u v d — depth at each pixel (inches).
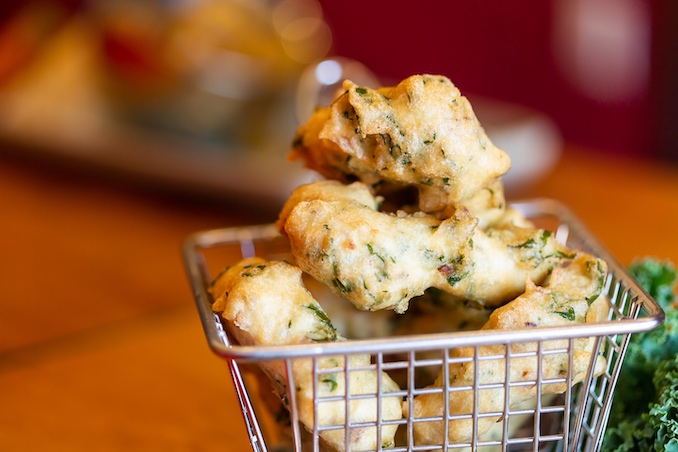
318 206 14.0
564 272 14.5
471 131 14.2
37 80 32.5
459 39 46.0
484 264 14.3
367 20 46.9
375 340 13.0
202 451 16.8
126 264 23.4
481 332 13.1
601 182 28.4
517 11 44.1
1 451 16.7
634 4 41.4
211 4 31.5
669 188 27.8
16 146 29.2
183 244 16.2
